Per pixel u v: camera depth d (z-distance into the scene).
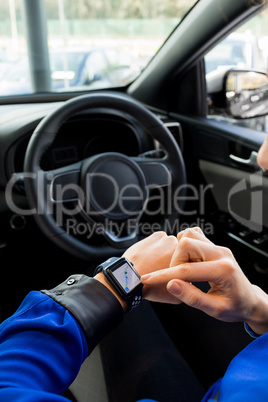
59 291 0.49
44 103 1.70
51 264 1.40
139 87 1.75
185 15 1.40
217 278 0.43
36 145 0.95
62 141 1.42
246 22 1.29
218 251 0.46
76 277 0.51
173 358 0.79
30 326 0.42
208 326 0.96
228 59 1.61
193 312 1.01
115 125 1.45
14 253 1.38
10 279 1.40
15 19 2.13
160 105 1.72
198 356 0.88
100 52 2.08
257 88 1.57
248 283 0.45
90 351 0.45
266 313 0.47
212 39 1.38
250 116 1.64
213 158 1.52
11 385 0.33
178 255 0.46
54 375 0.38
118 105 1.07
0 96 1.65
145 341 0.84
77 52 2.09
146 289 0.55
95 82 1.89
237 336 0.91
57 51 2.11
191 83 1.62
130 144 1.51
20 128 1.24
